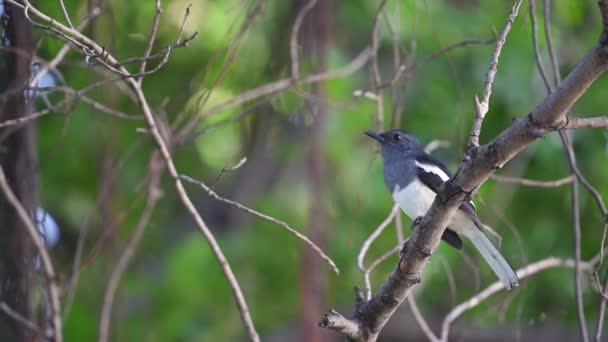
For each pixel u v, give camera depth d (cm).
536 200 1327
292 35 909
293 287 1295
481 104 581
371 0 1268
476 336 1248
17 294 828
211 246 741
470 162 571
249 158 1335
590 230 1302
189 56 1232
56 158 1225
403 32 1230
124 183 1250
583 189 1284
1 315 829
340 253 1253
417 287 1240
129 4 1188
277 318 1309
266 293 1314
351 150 1272
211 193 675
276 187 1366
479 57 1276
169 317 1262
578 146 1296
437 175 952
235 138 1302
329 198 1215
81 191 1262
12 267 830
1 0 770
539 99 1268
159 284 1293
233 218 1423
